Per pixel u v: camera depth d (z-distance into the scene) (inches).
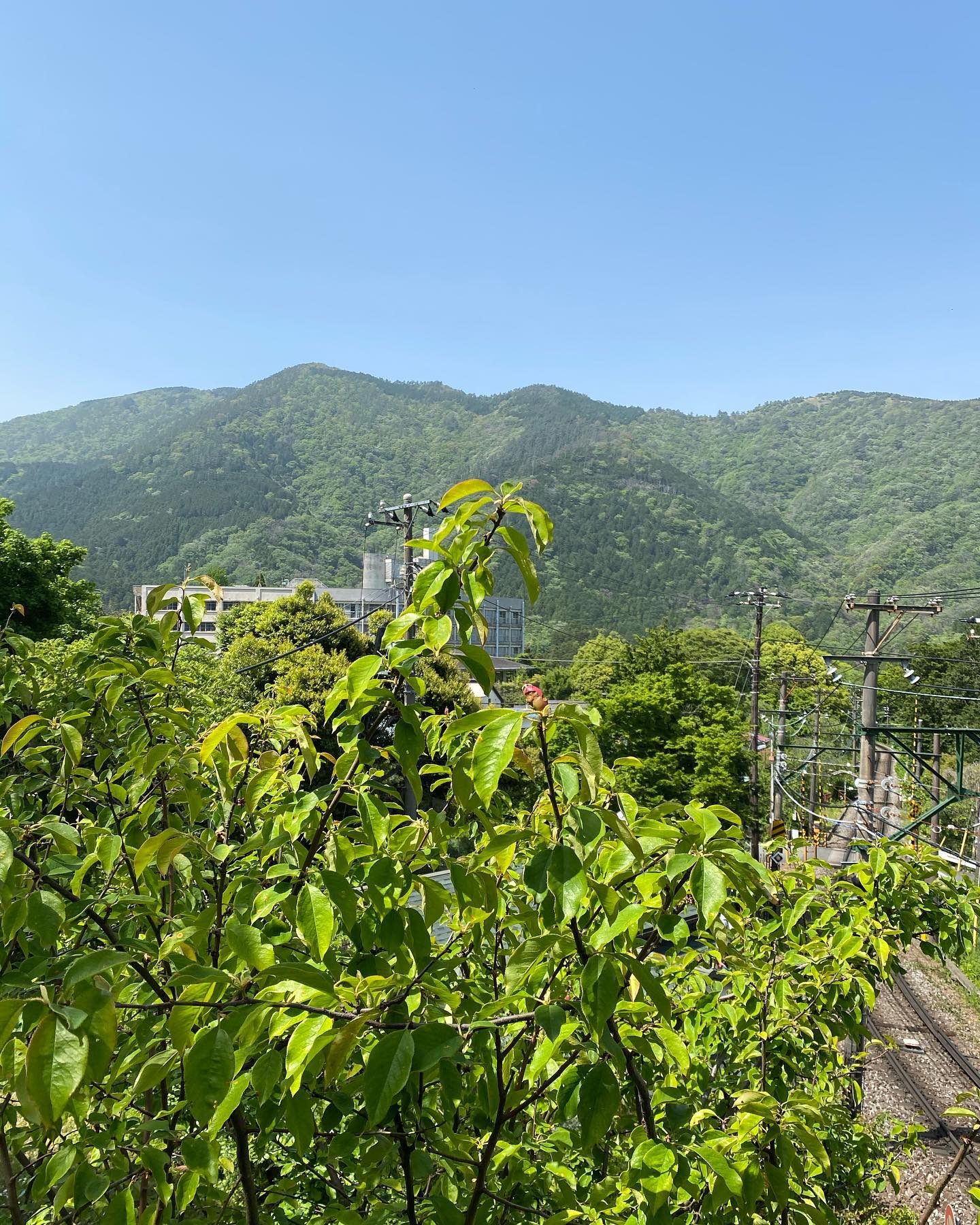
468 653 65.9
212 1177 64.1
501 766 56.7
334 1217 74.4
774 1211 80.6
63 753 106.7
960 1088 482.6
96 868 102.4
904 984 652.1
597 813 62.2
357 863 78.4
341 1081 77.9
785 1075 123.2
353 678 66.3
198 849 90.0
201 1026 61.9
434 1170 80.2
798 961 127.0
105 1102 79.9
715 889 63.3
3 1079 53.6
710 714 833.5
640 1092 77.7
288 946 80.0
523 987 72.0
